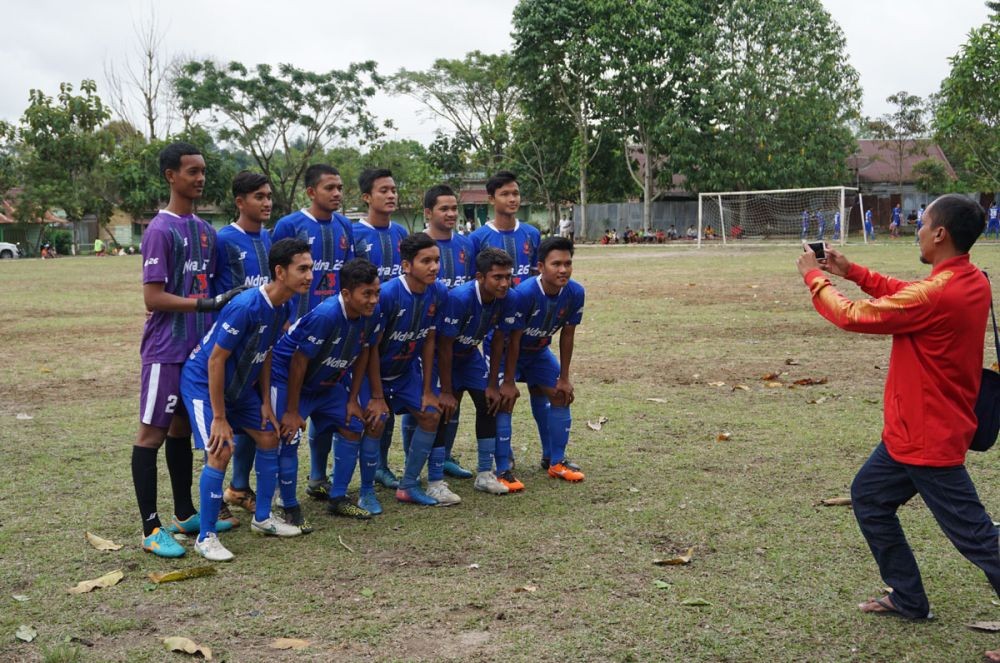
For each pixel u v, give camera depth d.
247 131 51.81
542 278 5.43
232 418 4.68
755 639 3.44
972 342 3.29
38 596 3.93
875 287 3.75
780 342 10.90
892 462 3.50
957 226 3.31
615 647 3.38
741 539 4.50
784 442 6.34
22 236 51.59
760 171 41.75
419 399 5.26
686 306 14.83
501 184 6.20
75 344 11.81
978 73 29.97
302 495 5.59
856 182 49.22
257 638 3.50
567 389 5.65
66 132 47.94
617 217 48.59
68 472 5.86
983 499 4.99
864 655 3.31
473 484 5.74
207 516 4.43
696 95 41.38
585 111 44.56
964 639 3.43
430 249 4.99
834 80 42.12
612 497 5.25
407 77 53.69
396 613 3.71
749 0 41.25
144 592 3.97
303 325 4.71
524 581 4.03
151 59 55.88
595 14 41.59
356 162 58.25
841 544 4.40
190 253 4.68
